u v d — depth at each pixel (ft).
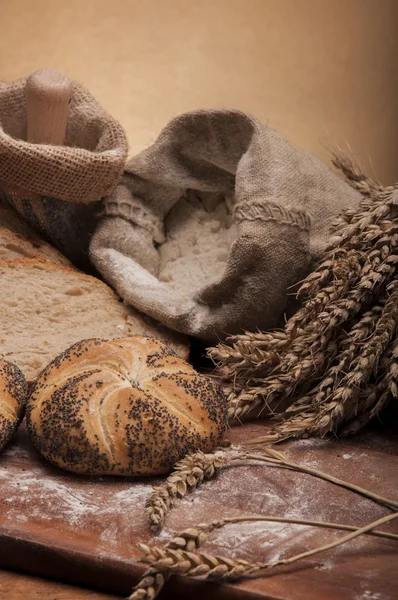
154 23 9.92
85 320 6.62
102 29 9.95
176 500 4.40
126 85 10.11
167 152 7.05
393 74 9.98
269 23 9.91
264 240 6.10
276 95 10.12
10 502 4.29
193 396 4.88
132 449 4.58
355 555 3.93
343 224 5.61
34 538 3.91
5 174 6.68
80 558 3.80
